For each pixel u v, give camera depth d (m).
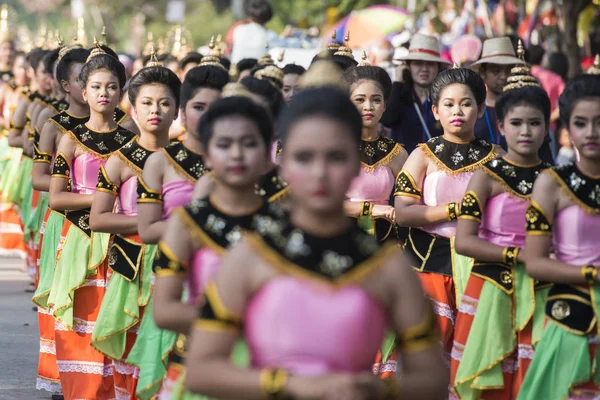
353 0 43.72
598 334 10.02
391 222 14.55
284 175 6.50
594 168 9.97
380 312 6.38
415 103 18.20
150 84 13.11
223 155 8.24
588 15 30.12
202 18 77.50
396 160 14.59
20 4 99.44
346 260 6.34
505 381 11.80
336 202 6.32
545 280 10.09
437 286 13.58
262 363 6.33
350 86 14.47
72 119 16.33
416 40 18.59
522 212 11.73
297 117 6.30
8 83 28.98
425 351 6.41
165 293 8.54
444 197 13.68
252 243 6.38
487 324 11.61
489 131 17.16
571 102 9.80
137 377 12.97
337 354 6.25
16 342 19.14
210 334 6.38
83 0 82.75
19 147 24.66
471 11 31.28
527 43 29.12
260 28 28.30
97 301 14.37
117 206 13.45
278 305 6.27
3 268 28.64
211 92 11.64
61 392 15.49
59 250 14.65
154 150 13.30
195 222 8.48
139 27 78.25
